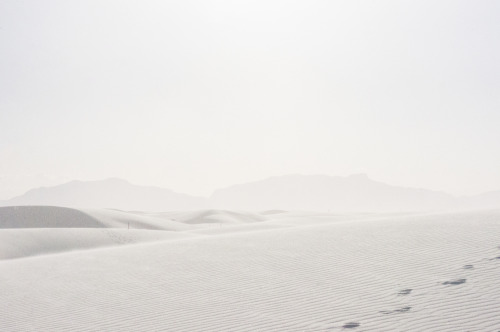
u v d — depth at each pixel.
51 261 22.36
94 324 10.34
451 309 8.50
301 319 9.00
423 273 11.37
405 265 12.42
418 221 20.45
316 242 17.80
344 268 12.99
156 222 70.94
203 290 12.45
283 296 10.91
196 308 10.74
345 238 17.84
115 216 71.31
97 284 14.84
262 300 10.78
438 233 16.23
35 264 21.77
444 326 7.68
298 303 10.18
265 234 22.89
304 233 21.16
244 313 9.89
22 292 14.84
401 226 19.17
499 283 9.72
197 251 19.28
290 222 68.88
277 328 8.60
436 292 9.67
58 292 14.29
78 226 63.78
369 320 8.45
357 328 8.08
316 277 12.38
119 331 9.60
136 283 14.33
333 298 10.24
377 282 11.11
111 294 13.23
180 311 10.64
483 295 9.07
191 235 45.66
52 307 12.44
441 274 11.05
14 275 18.62
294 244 18.00
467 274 10.74
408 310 8.77
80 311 11.69
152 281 14.34
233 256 16.92
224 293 11.86
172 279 14.28
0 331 10.53
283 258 15.43
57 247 36.91
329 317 8.92
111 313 11.16
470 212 23.48
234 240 21.61
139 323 10.04
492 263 11.45
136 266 17.39
